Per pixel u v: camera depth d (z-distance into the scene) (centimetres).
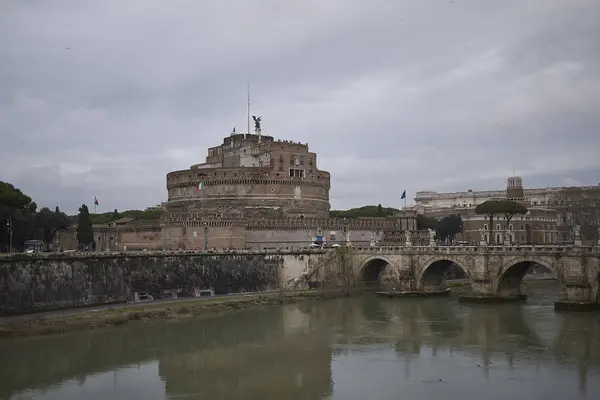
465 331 10581
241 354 9075
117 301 12938
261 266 15888
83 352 9131
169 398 7081
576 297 12469
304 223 19088
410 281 15650
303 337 10275
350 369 8188
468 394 7056
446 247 15212
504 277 14075
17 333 9969
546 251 13100
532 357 8631
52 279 11756
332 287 16288
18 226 16438
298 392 7250
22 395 7181
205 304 13125
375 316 12388
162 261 13912
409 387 7350
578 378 7600
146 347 9500
